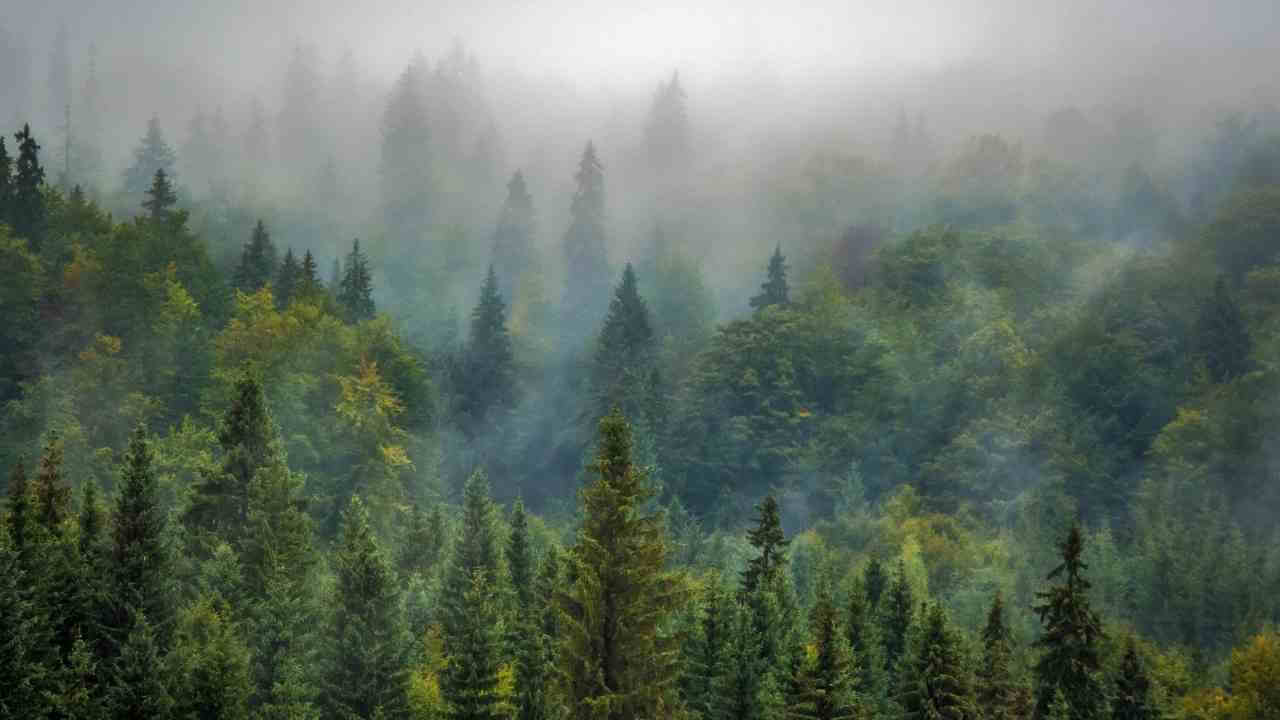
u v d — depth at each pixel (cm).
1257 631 6694
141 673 3353
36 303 8062
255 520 4369
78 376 7019
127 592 3684
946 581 8125
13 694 3198
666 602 3225
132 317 8144
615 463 3291
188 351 7856
